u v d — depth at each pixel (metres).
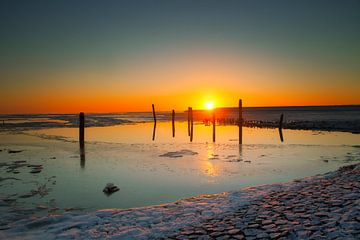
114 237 6.31
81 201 9.93
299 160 16.59
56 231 6.85
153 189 11.23
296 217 6.53
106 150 20.61
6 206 9.38
